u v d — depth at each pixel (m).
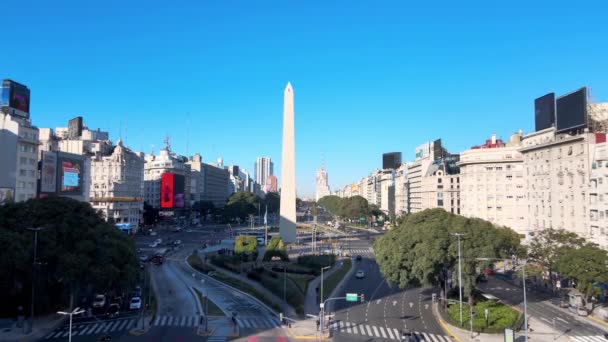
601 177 77.25
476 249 63.16
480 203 129.00
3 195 91.94
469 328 56.84
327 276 96.69
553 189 94.25
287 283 81.75
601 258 63.44
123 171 180.75
